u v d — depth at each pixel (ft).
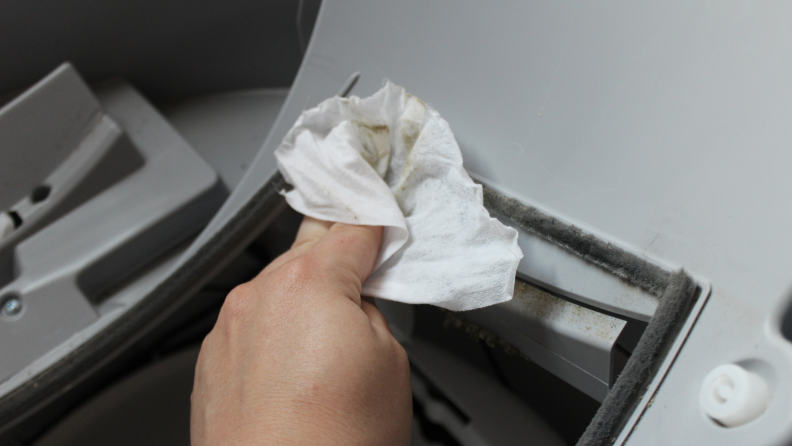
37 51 2.19
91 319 1.82
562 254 1.05
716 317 0.81
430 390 1.81
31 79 2.26
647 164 0.93
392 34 1.37
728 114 0.85
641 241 0.93
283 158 1.30
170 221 2.04
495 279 1.00
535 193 1.09
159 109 2.66
